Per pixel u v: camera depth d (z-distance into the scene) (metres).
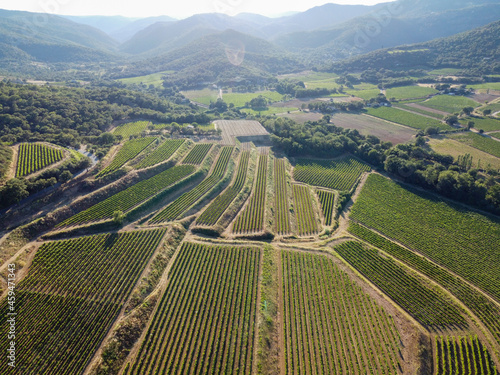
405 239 96.62
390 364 58.28
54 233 84.56
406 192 122.25
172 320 65.81
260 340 61.59
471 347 62.22
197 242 90.75
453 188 113.38
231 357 58.69
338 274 80.31
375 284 78.38
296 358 59.41
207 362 57.72
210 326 64.69
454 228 100.19
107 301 67.88
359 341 62.66
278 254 88.75
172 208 103.81
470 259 87.56
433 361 59.72
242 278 77.44
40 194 93.56
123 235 88.19
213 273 78.94
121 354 57.97
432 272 82.88
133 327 62.59
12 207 86.56
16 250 77.25
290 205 114.94
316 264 83.88
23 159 105.62
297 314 68.44
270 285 75.62
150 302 69.19
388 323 66.56
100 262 78.25
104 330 61.94
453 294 76.56
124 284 72.38
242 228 99.00
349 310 69.75
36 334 60.38
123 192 105.06
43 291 69.12
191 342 61.38
